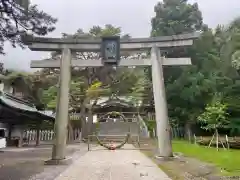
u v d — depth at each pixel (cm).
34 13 635
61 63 949
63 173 652
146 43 989
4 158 963
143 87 2636
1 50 643
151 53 978
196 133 2005
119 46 970
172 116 2144
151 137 2172
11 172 652
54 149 842
